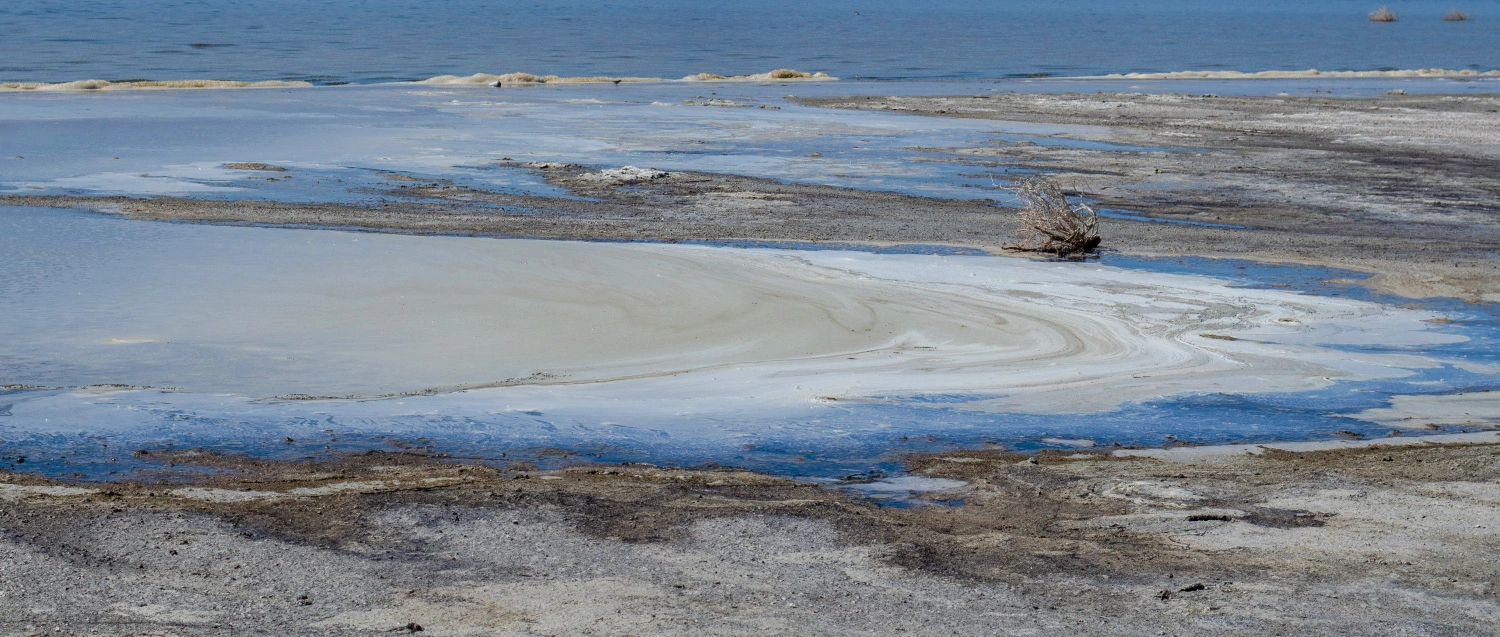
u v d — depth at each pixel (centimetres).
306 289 1526
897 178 2827
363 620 575
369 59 7631
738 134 3688
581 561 673
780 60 8131
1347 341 1400
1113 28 14262
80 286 1510
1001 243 1991
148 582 616
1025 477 895
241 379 1162
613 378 1206
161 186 2412
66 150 2983
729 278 1631
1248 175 2917
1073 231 1894
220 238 1828
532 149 3228
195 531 697
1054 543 730
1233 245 2000
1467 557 703
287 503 766
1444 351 1362
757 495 824
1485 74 7281
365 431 988
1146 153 3341
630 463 920
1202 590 642
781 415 1078
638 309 1475
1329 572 675
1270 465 934
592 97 5138
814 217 2222
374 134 3512
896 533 744
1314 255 1920
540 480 852
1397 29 14450
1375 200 2548
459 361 1254
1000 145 3491
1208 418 1095
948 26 14338
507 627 571
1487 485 859
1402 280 1731
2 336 1281
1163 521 775
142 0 18400
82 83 5250
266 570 641
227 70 6581
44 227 1892
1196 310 1534
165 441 941
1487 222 2302
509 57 8056
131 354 1234
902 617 595
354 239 1834
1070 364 1284
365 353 1270
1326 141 3644
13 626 553
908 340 1373
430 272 1625
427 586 626
